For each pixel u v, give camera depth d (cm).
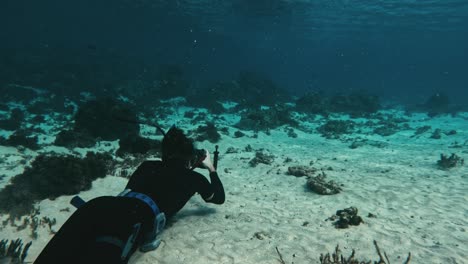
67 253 216
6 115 1888
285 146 1717
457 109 3278
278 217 586
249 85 3397
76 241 223
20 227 459
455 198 746
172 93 3075
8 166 909
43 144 1277
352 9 3931
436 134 1967
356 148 1684
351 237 491
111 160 1011
